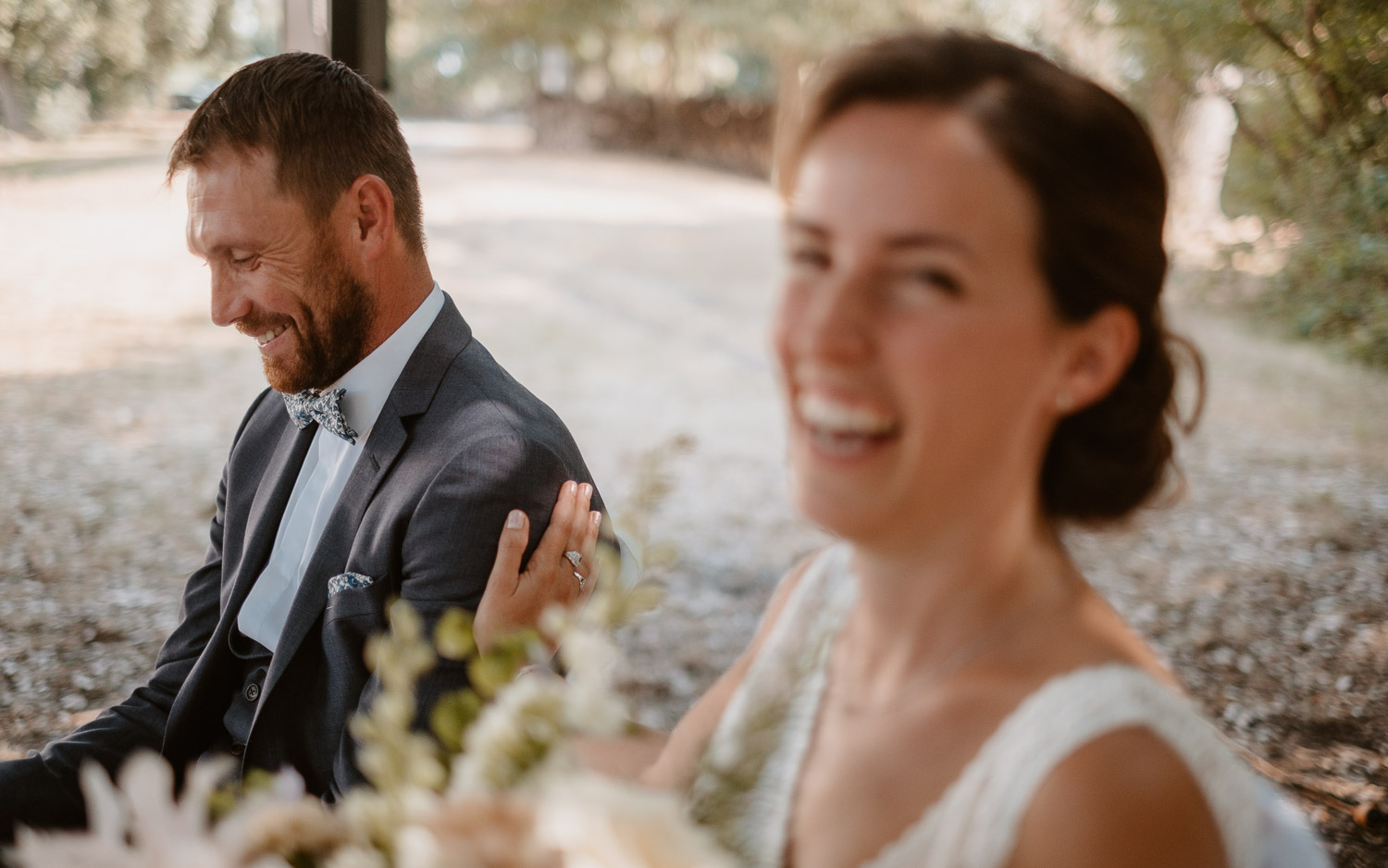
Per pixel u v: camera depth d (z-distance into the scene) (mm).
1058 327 722
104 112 5945
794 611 984
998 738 722
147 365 5934
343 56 3518
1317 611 3740
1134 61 4973
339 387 1657
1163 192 753
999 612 775
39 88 5730
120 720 1745
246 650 1728
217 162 1556
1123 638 787
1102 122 708
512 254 10922
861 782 784
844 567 973
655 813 668
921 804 751
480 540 1517
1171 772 684
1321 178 4266
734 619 3768
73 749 1688
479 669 876
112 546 3840
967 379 694
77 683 2998
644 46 22359
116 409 5230
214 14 6039
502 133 28984
